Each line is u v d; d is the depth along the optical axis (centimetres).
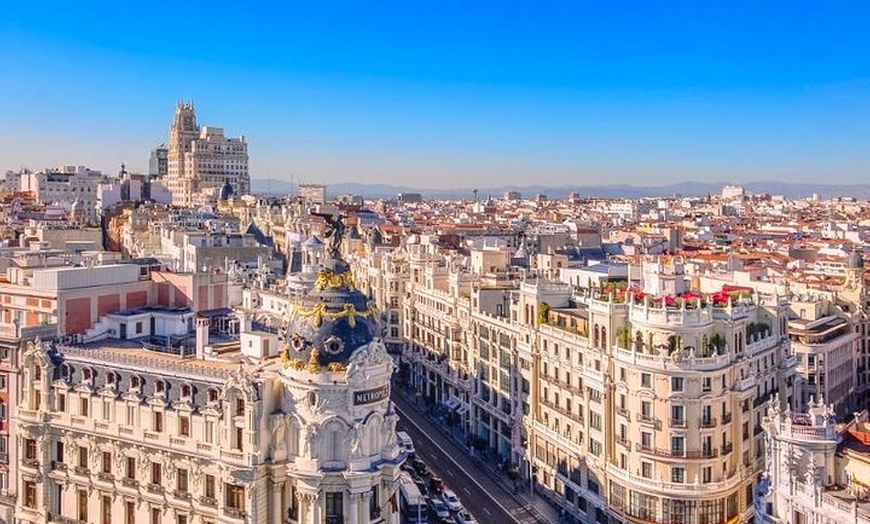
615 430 14238
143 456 11475
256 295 16312
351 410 10712
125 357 11962
